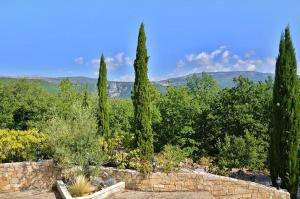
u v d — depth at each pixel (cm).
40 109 3250
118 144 1970
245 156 2323
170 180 1628
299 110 1628
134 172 1659
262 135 2688
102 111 2336
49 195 1584
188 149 2867
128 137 1978
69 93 3684
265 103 2822
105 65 2386
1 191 1617
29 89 3506
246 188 1580
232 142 2606
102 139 1889
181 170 1733
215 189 1599
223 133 2972
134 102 1941
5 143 1723
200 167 2272
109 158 1783
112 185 1608
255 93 2958
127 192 1627
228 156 2348
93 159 1680
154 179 1639
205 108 3148
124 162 1755
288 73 1628
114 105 3844
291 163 1617
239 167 2430
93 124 1738
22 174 1653
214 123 3020
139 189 1650
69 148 1655
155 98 3422
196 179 1616
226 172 2050
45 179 1688
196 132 3116
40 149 1822
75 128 1691
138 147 1903
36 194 1600
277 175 1652
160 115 3100
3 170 1620
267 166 2497
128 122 3603
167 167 1641
